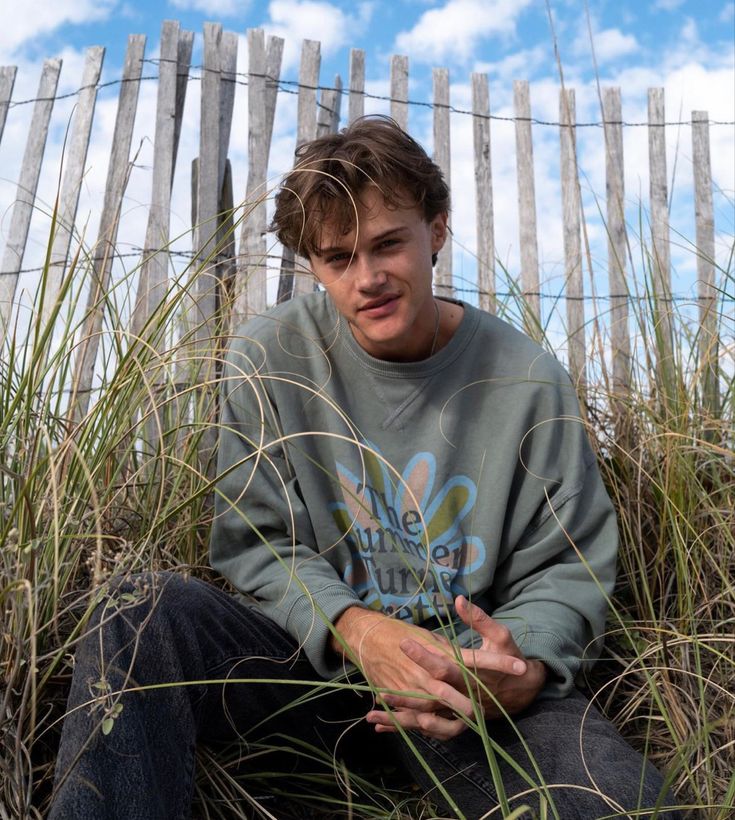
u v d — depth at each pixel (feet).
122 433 4.68
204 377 6.53
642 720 5.38
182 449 6.19
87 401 5.90
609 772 3.66
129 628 3.80
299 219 4.53
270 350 5.05
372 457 4.84
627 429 7.20
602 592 4.63
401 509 4.76
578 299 10.81
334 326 5.03
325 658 4.35
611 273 10.78
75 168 10.94
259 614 4.60
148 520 5.30
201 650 4.14
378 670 4.06
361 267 4.41
